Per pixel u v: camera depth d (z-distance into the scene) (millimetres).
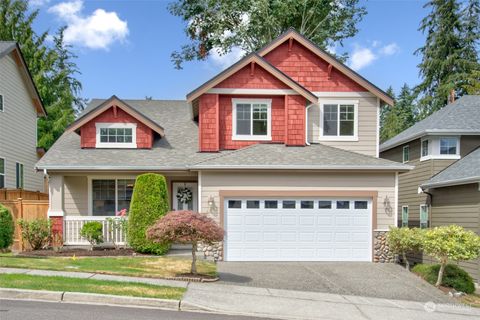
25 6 35438
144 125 16938
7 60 20438
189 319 7496
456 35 37719
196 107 17891
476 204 14688
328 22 30562
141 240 13930
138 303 8328
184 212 11234
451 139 18391
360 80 17234
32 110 23844
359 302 9633
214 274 11359
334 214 14578
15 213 15023
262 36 30000
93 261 12102
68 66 40312
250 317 8008
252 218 14477
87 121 16672
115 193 16719
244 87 16469
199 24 31641
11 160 20875
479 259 13961
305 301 9422
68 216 15430
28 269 10414
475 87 34438
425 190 18062
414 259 17734
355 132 17281
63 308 7648
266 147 16078
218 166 14195
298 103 16500
